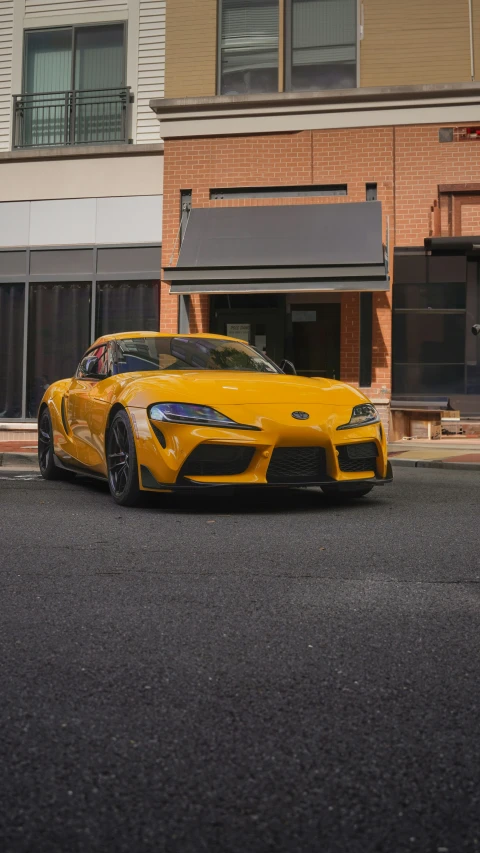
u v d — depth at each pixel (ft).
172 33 46.47
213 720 6.82
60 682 7.72
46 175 47.01
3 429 47.16
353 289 38.63
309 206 43.45
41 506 19.71
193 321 45.24
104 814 5.26
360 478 19.08
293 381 20.17
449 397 43.80
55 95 48.62
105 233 46.42
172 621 9.79
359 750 6.24
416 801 5.45
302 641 9.04
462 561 13.34
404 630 9.47
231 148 44.96
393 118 43.50
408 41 44.27
